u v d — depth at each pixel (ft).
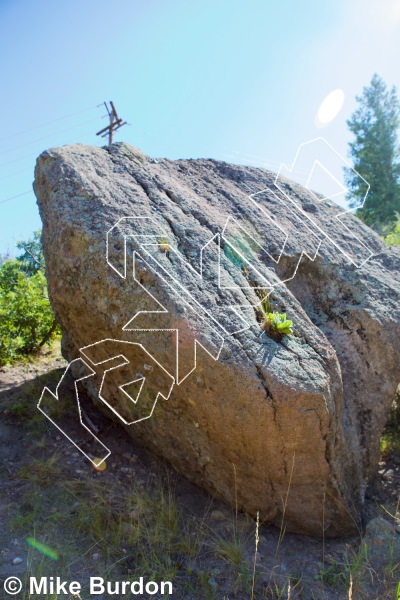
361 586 8.25
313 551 9.16
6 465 10.80
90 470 10.73
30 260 44.83
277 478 8.74
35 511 9.22
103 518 9.17
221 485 9.62
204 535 9.07
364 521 9.93
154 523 9.18
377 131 41.47
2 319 19.33
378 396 10.94
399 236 20.59
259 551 8.89
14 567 8.00
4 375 17.07
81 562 8.26
